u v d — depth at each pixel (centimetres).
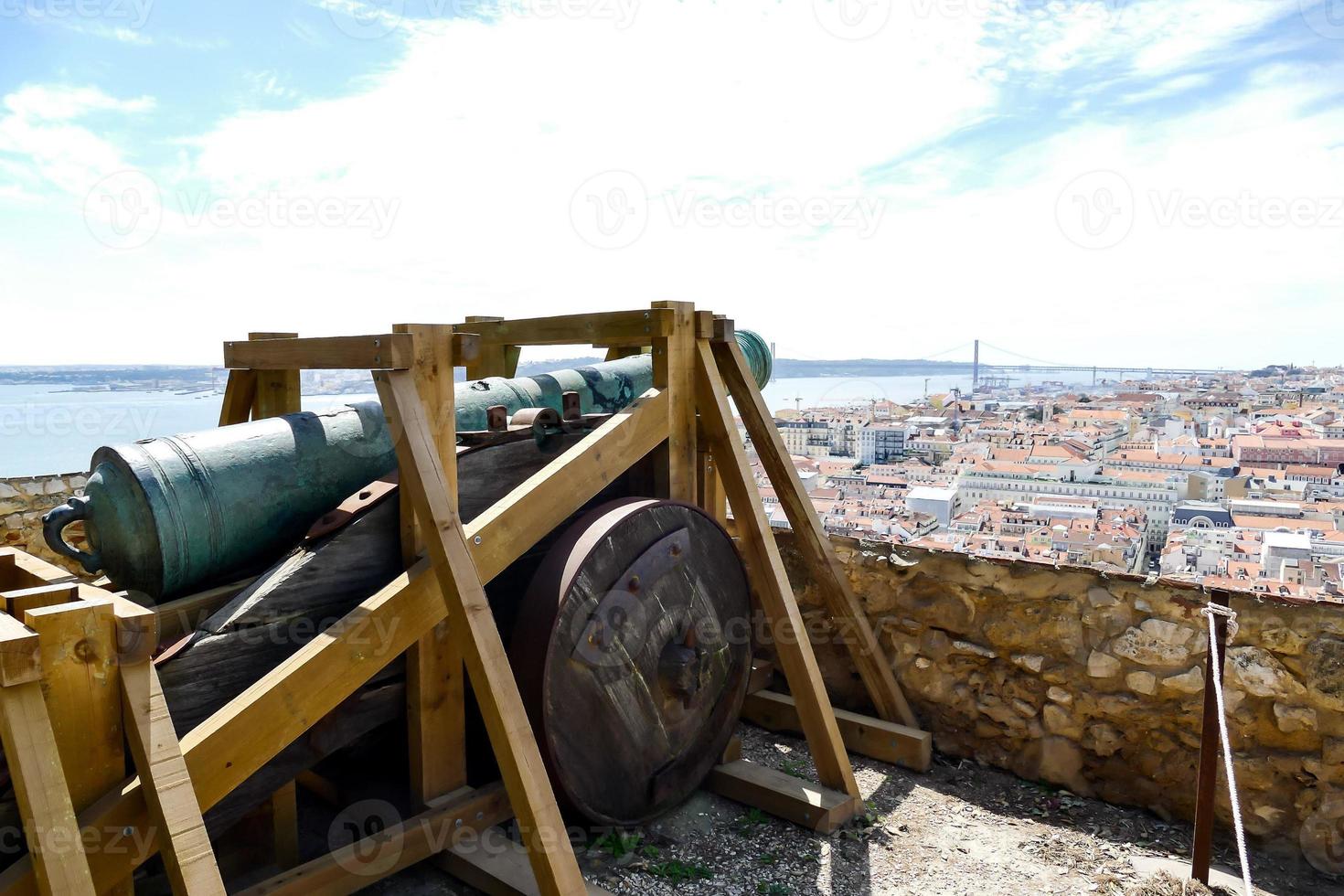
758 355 473
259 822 269
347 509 264
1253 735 310
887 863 298
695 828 321
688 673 305
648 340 345
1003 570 366
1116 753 341
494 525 268
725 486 354
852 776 333
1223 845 312
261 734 217
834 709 417
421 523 248
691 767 328
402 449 251
